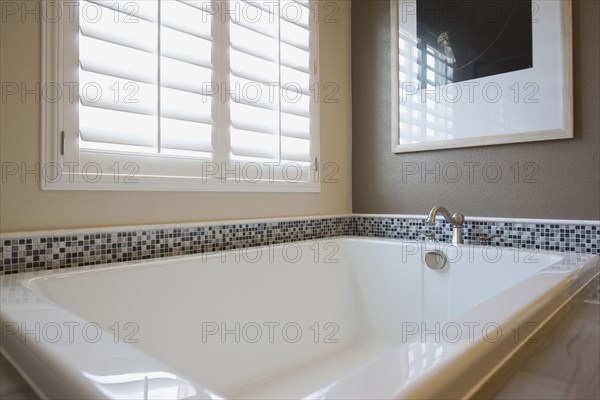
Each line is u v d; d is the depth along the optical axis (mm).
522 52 1770
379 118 2250
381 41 2256
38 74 1255
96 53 1361
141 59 1453
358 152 2340
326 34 2229
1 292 930
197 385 462
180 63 1555
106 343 591
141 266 1286
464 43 1937
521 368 654
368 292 1957
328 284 1910
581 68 1642
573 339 786
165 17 1519
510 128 1792
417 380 478
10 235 1178
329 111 2230
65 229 1296
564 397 568
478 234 1878
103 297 1194
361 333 1959
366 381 478
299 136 2006
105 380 469
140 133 1451
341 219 2256
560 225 1668
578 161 1644
